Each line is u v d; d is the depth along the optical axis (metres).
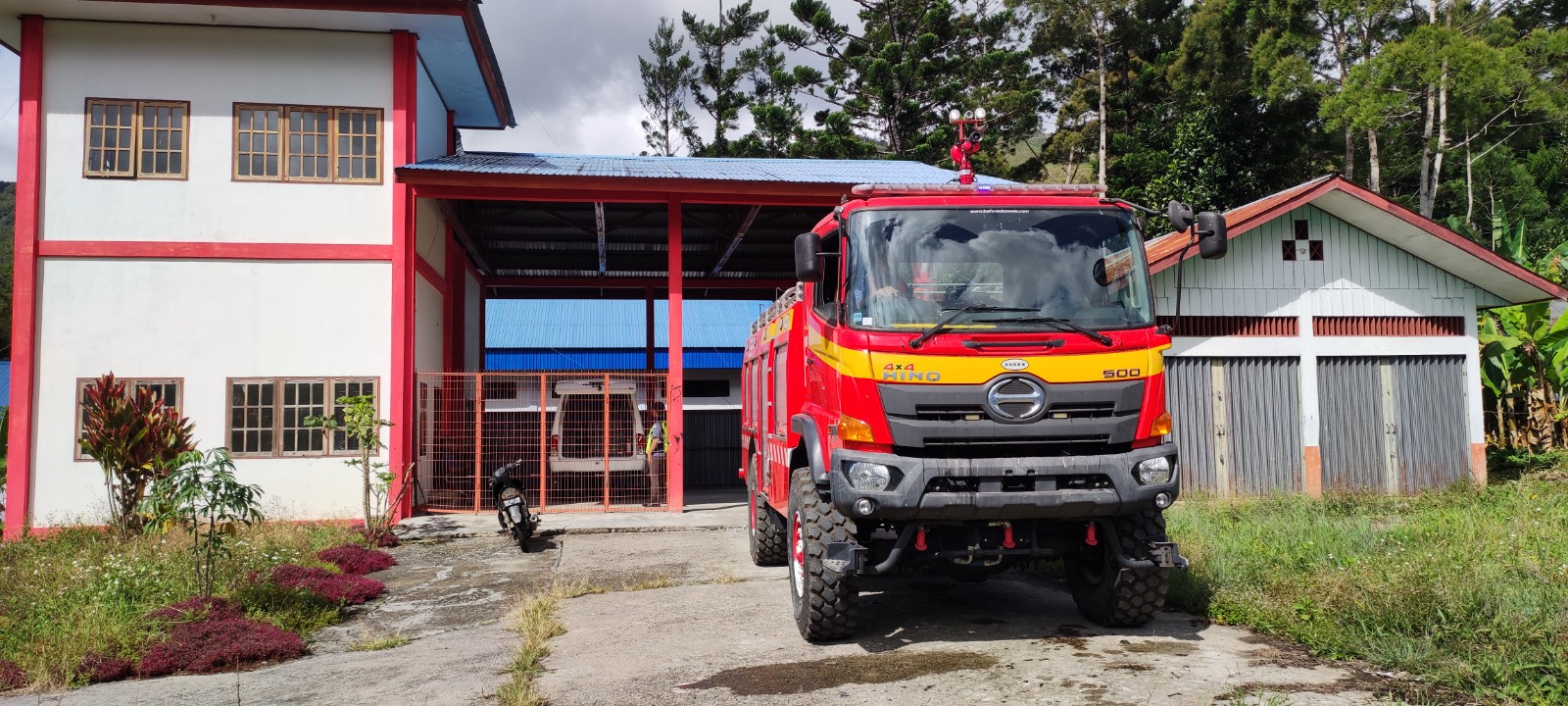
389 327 14.05
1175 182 34.53
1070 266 6.10
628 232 20.12
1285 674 5.16
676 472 14.55
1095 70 45.34
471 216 18.50
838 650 6.12
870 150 36.59
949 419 5.68
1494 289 13.89
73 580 8.45
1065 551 6.30
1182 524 9.30
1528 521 8.84
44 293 13.46
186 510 8.13
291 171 14.12
